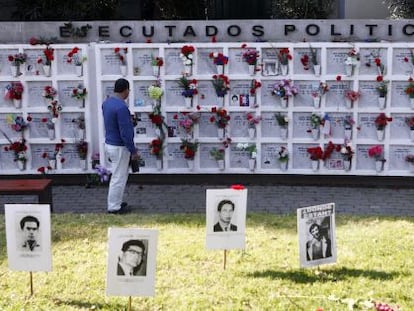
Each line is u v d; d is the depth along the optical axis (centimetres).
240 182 881
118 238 428
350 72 834
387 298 475
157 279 514
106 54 852
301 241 493
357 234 632
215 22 862
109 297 481
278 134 859
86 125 868
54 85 861
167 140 866
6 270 541
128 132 719
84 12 1131
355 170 857
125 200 809
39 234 461
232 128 862
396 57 830
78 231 650
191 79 848
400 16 1059
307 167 865
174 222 682
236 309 457
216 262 552
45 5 1135
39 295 488
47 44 854
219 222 505
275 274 522
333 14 1155
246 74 847
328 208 500
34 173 882
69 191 862
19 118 866
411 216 720
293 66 841
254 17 1289
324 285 497
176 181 887
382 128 842
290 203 791
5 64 862
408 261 552
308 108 848
